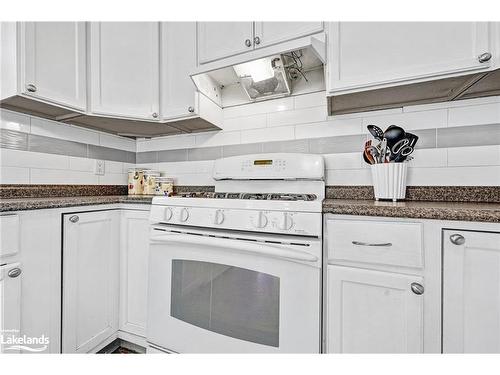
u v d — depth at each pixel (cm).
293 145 149
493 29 85
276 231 91
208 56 137
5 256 91
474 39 87
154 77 149
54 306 106
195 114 143
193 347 107
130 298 133
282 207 92
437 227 76
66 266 110
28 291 97
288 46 106
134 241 133
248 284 98
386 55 99
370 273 83
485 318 71
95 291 123
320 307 89
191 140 178
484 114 111
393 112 127
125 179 187
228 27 132
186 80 144
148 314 117
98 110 136
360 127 134
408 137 110
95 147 167
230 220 99
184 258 110
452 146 115
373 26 102
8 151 125
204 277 106
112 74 140
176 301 111
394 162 111
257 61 128
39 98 114
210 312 104
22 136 130
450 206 86
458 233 74
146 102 147
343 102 121
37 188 135
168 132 178
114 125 159
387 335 81
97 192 167
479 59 85
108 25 140
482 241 71
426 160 119
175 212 110
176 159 183
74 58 129
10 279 91
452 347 74
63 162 148
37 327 100
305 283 89
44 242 103
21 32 109
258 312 96
